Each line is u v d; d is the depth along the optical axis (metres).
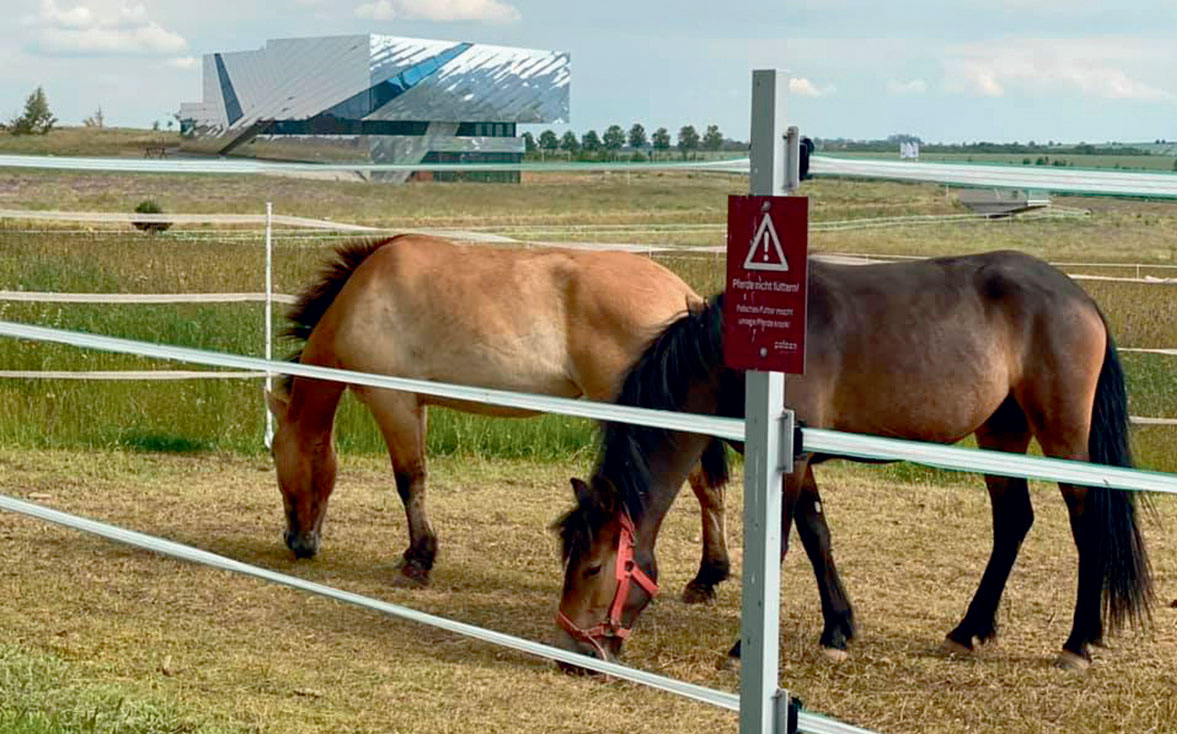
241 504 8.21
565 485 8.85
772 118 2.82
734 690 5.03
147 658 5.12
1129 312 15.00
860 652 5.56
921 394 5.37
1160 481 2.64
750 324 2.85
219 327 11.91
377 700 4.74
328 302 6.95
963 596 6.45
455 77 55.50
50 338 4.99
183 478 8.80
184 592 6.18
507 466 9.37
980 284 5.50
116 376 9.91
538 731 4.47
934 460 2.89
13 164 5.30
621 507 4.99
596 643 5.05
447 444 9.73
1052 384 5.38
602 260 6.38
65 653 5.14
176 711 4.40
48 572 6.46
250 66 56.72
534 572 6.86
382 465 9.34
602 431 5.18
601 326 6.19
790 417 2.91
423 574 6.59
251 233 22.89
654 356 5.16
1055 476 2.76
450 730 4.45
